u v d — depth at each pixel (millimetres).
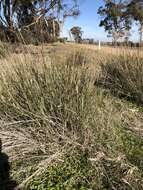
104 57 5473
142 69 4527
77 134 2906
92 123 2926
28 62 3244
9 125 2994
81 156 2771
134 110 3934
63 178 2570
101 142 2820
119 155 2686
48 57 3297
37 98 2979
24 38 3430
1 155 2809
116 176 2475
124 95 4613
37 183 2514
